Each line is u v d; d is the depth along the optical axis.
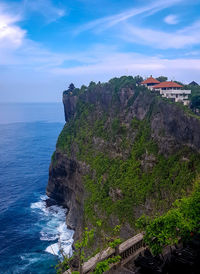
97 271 14.40
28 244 63.69
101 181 71.12
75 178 86.25
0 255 58.78
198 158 47.91
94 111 96.75
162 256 17.42
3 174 123.06
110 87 90.50
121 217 57.28
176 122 55.19
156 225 17.91
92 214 65.44
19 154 168.00
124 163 67.31
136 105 74.44
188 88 88.94
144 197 54.84
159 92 73.94
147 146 61.69
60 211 85.25
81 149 88.00
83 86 114.56
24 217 79.19
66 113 125.94
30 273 52.78
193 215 18.84
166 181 51.81
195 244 17.91
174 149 54.72
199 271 16.33
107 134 82.12
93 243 59.09
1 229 70.88
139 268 16.62
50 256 58.53
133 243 18.16
